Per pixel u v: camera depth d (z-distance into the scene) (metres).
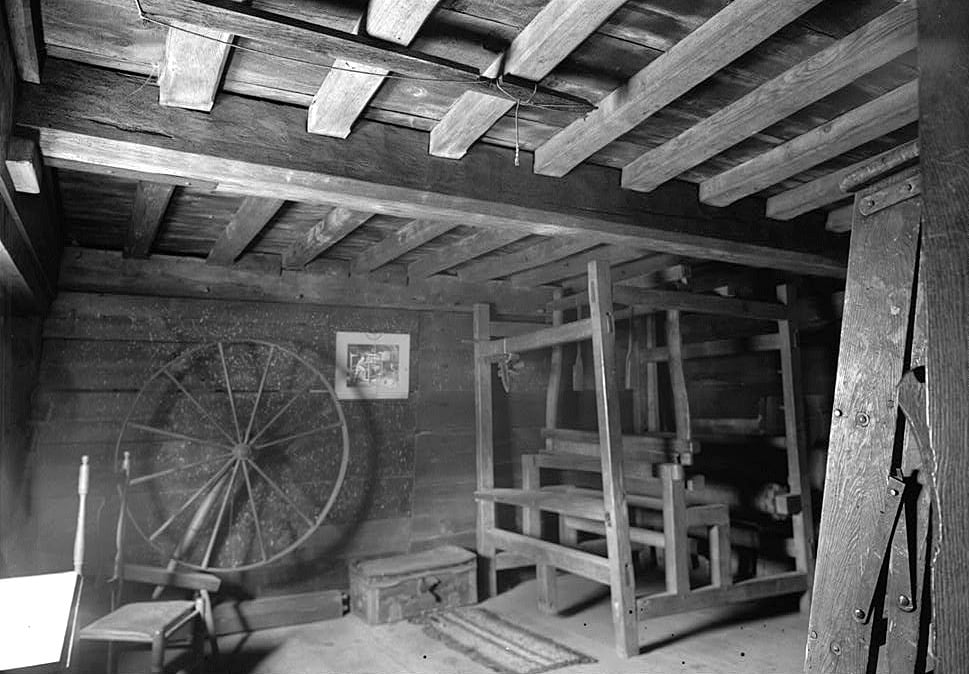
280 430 4.76
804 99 2.33
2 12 1.76
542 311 5.64
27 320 4.02
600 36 2.09
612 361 3.96
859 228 1.61
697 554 5.22
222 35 1.91
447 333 5.41
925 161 1.30
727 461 5.10
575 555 4.20
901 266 1.51
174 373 4.48
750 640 3.99
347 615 4.66
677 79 2.17
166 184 2.97
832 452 1.59
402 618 4.52
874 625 1.47
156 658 3.10
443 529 5.27
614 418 3.91
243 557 4.60
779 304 4.55
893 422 1.47
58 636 2.12
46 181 2.86
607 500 3.88
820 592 1.56
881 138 2.88
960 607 1.18
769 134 2.85
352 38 1.87
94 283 4.27
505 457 5.58
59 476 4.14
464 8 1.93
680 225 3.33
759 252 3.64
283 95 2.44
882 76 2.38
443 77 2.09
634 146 2.95
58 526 4.10
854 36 2.04
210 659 3.88
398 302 5.14
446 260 4.57
